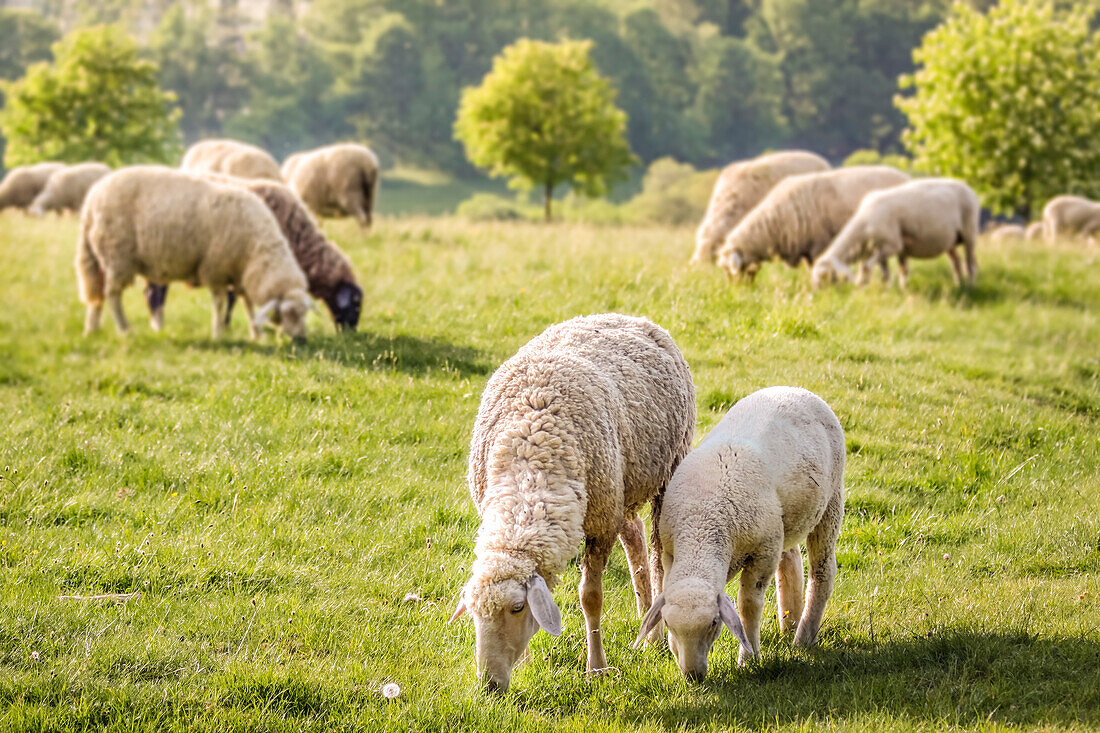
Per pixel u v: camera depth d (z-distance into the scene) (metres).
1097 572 6.43
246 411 9.19
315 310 12.89
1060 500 7.74
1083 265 17.84
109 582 6.11
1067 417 9.60
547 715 4.93
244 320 14.84
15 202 35.44
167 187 12.88
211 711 4.73
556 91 49.91
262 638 5.55
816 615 5.86
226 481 7.61
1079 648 5.13
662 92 128.12
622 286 13.03
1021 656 5.11
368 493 7.61
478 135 50.94
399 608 6.12
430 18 141.38
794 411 5.80
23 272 17.42
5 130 58.62
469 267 15.28
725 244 16.47
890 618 6.04
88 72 58.25
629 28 135.25
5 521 6.78
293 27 141.88
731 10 156.88
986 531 7.31
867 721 4.49
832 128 132.62
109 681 4.98
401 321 12.62
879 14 137.12
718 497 5.26
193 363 11.30
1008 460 8.49
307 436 8.61
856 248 15.59
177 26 137.62
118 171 13.16
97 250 13.18
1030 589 6.15
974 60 35.22
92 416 9.05
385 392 9.65
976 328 13.41
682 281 13.14
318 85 133.62
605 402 5.43
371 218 24.77
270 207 13.88
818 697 4.93
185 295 16.19
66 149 57.50
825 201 16.52
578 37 132.88
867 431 9.03
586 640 5.91
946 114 35.97
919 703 4.73
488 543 4.89
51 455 7.80
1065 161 34.84
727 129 130.50
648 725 4.67
